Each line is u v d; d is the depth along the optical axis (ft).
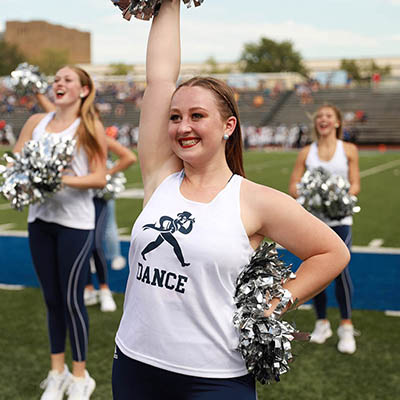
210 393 5.09
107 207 15.92
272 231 5.20
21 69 12.03
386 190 42.55
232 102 5.37
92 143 10.16
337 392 10.34
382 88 118.01
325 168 13.02
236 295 5.17
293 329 5.22
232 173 5.54
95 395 10.21
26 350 12.37
